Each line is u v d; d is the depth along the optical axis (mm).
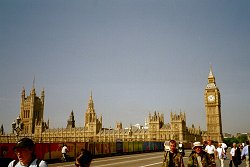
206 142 27266
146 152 90250
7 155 34906
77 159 7344
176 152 13055
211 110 189375
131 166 36500
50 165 39656
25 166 6684
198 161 12961
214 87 191250
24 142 6641
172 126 182875
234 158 28000
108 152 64062
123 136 194625
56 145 45906
